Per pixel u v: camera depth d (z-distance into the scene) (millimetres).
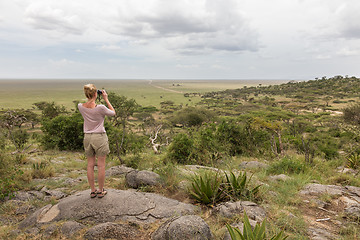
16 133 13602
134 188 4586
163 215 3301
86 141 3328
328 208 3865
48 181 5281
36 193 4434
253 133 10859
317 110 119000
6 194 4082
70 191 4559
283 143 12383
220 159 8273
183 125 71688
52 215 3254
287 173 6457
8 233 2955
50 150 14273
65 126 14602
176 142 8781
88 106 3270
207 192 3834
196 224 2738
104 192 3590
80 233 2857
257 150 10594
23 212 3684
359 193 4480
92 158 3459
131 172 4816
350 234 2934
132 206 3396
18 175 5230
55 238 2789
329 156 13250
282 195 4285
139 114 96562
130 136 14492
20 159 7418
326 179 6316
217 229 2980
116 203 3422
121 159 8523
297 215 3492
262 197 4047
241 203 3586
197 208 3586
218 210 3473
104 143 3359
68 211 3285
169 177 4730
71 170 7230
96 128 3328
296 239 2725
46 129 15156
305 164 7289
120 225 2936
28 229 3006
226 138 10508
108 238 2754
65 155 12203
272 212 3518
